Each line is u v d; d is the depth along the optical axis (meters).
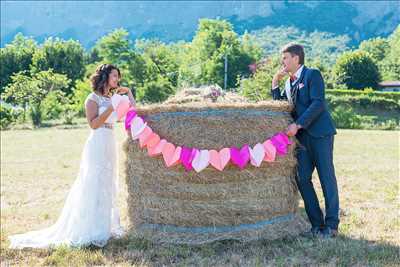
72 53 66.44
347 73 45.94
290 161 5.44
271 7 141.00
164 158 5.13
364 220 6.14
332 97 29.94
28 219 6.76
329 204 5.41
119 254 5.02
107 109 5.46
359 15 131.00
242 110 5.21
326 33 120.19
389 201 7.39
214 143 5.13
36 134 24.89
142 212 5.49
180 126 5.20
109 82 5.55
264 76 26.20
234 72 58.06
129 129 5.45
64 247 5.22
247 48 61.47
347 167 11.31
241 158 5.05
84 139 21.31
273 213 5.41
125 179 5.66
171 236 5.32
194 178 5.19
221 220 5.27
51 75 42.06
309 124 5.29
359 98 29.52
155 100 44.81
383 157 13.31
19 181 10.30
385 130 24.84
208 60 59.41
